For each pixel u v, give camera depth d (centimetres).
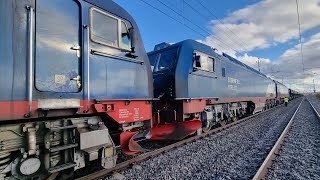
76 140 378
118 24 483
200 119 914
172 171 512
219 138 880
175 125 741
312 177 482
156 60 861
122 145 491
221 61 1100
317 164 568
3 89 296
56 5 372
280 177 481
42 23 349
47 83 347
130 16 522
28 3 333
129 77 501
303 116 1700
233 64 1294
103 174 464
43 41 348
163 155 629
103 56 441
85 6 415
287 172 507
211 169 532
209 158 621
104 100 429
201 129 901
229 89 1181
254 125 1252
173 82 736
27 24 329
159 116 752
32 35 333
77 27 402
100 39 439
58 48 368
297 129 1108
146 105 554
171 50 830
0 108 292
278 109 2548
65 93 369
